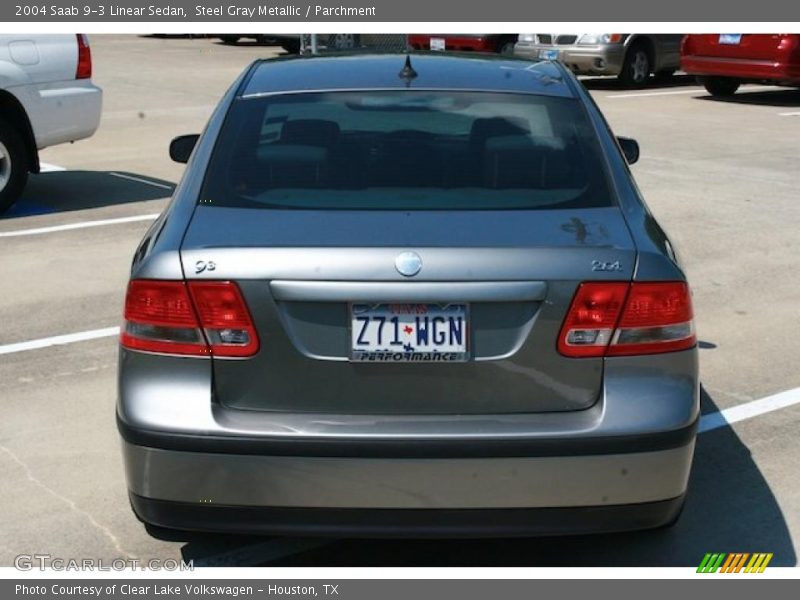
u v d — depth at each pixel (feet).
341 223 10.24
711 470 13.84
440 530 9.86
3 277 22.41
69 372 17.13
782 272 23.40
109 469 13.71
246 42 88.69
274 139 11.64
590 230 10.33
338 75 12.97
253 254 9.75
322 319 9.73
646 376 9.98
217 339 9.80
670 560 11.69
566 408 9.91
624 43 57.57
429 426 9.69
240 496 9.78
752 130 44.21
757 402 16.20
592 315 9.80
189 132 41.81
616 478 9.80
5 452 14.17
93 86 29.53
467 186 11.02
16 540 12.00
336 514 9.82
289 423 9.73
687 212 29.09
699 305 21.04
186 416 9.73
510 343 9.77
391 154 11.39
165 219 10.84
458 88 12.57
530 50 59.11
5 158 28.07
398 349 9.70
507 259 9.70
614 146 11.94
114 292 21.44
